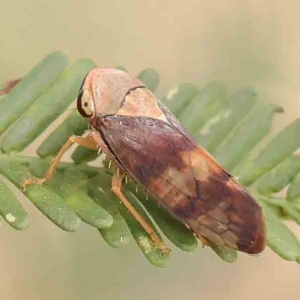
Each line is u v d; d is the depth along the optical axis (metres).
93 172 0.06
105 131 0.06
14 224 0.05
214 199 0.05
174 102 0.06
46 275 0.07
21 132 0.05
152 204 0.06
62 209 0.05
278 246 0.05
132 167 0.06
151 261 0.05
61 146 0.06
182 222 0.05
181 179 0.05
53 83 0.06
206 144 0.06
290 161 0.06
